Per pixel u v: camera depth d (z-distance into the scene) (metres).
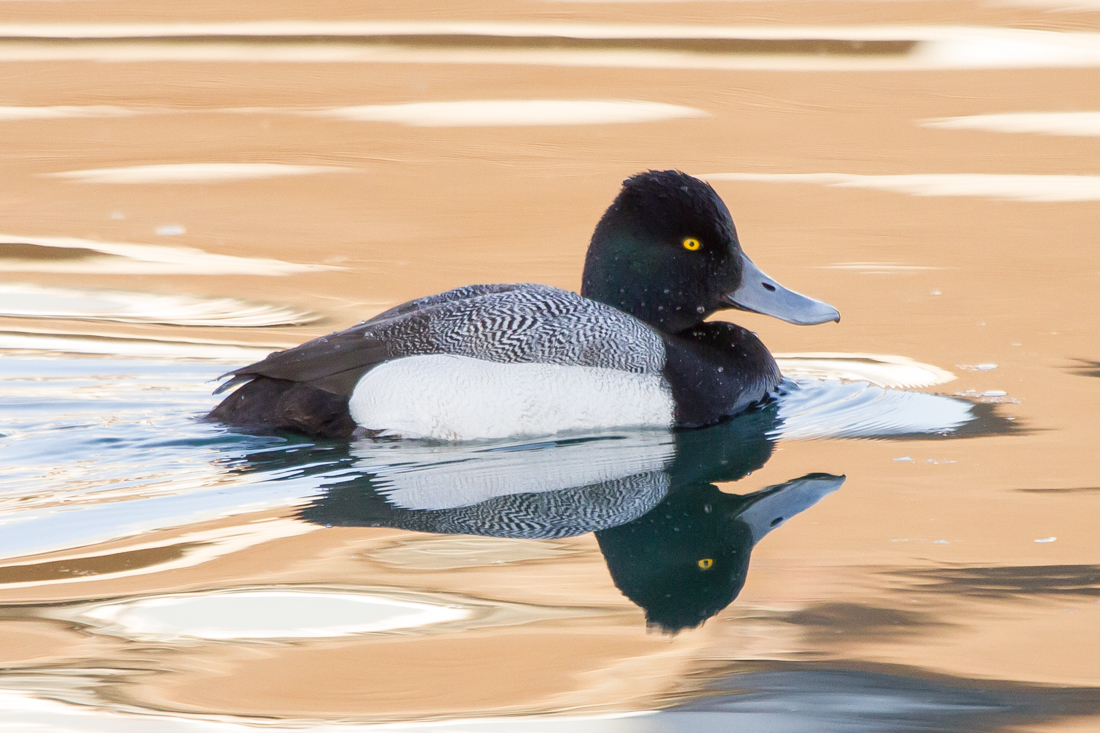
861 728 6.01
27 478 9.12
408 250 15.59
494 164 18.89
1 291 14.20
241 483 9.09
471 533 8.30
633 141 19.86
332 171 18.81
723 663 6.63
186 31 26.61
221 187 18.16
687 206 10.84
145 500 8.73
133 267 15.09
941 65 23.64
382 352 9.96
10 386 11.23
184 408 10.70
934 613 7.11
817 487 9.11
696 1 28.31
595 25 26.61
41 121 21.22
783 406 11.00
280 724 6.06
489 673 6.53
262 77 23.56
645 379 10.21
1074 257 15.04
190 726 6.02
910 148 19.56
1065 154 19.12
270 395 9.96
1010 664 6.54
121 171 18.84
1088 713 6.10
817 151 19.39
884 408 10.88
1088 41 24.75
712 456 9.85
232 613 7.11
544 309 10.28
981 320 13.10
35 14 27.75
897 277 14.55
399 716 6.14
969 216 16.67
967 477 9.17
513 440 9.88
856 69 23.53
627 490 9.12
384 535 8.23
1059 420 10.33
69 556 7.84
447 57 24.56
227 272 14.95
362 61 24.38
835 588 7.46
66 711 6.14
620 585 7.54
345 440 9.80
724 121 20.81
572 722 6.09
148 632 6.87
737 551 8.03
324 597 7.30
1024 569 7.59
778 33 25.78
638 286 10.97
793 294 11.00
